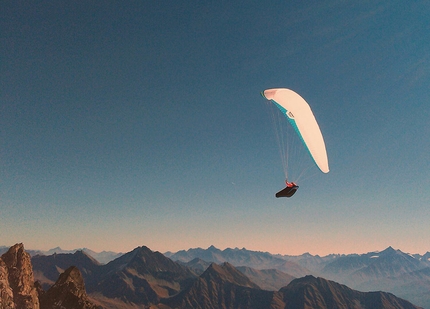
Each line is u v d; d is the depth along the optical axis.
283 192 52.34
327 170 64.69
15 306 113.25
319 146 64.75
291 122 67.81
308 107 66.00
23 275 125.44
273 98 67.62
